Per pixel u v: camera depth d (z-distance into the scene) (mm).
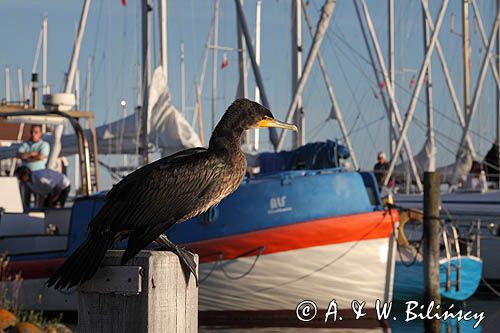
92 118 17625
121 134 23172
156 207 5062
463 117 31656
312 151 17422
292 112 21141
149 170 5211
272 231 14758
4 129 37469
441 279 17750
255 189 14930
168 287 4484
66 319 15703
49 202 18281
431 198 17047
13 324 12008
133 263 4426
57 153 21531
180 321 4547
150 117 20359
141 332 4398
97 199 15523
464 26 30578
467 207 21859
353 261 15023
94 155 17859
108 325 4449
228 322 15211
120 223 4918
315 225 14758
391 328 15094
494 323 15797
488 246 21000
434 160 27734
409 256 17844
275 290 15031
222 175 5418
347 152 17312
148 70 21094
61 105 17250
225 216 14984
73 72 23219
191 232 15086
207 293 15164
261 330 14445
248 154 18469
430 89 30797
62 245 16281
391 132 28797
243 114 5785
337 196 15000
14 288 15758
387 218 15133
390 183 23938
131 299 4426
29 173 18156
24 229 16906
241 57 27656
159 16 22312
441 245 19469
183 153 5500
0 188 17422
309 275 14930
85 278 4359
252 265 14898
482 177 23312
